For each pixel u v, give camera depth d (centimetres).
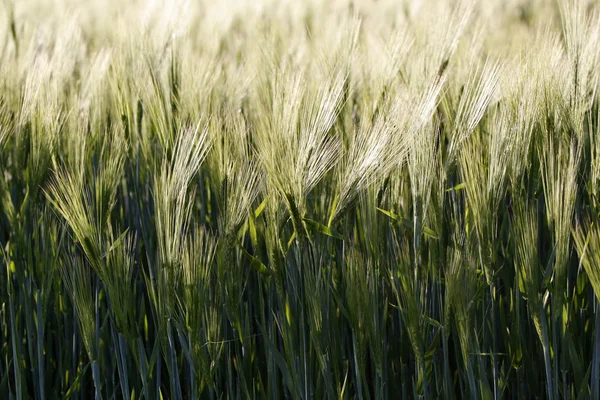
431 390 454
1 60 617
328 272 424
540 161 410
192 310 383
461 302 392
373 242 403
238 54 719
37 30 702
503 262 438
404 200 426
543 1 1102
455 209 427
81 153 438
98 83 557
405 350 479
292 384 420
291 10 1081
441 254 416
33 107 475
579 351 457
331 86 435
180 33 612
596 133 437
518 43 664
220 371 471
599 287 368
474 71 485
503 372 446
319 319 400
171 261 379
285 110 399
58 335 512
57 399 505
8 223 569
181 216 376
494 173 388
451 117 483
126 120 516
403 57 528
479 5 1058
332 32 688
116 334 464
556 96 434
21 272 479
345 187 390
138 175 531
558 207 377
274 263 402
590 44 464
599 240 363
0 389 484
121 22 616
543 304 402
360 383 409
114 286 396
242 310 455
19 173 510
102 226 410
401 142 393
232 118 459
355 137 408
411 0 962
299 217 388
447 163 415
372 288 400
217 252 395
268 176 389
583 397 411
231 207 389
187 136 383
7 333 512
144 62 561
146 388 422
